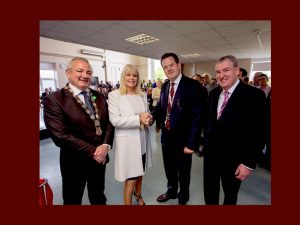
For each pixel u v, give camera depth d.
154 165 2.80
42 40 9.29
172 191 1.92
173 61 1.55
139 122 1.39
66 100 1.23
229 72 1.22
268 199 1.91
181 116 1.61
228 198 1.39
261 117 1.21
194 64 11.40
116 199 2.02
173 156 1.80
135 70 1.47
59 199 2.03
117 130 1.47
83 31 4.12
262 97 1.21
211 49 6.78
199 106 1.54
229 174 1.35
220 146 1.34
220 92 1.39
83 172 1.34
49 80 9.71
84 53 11.25
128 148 1.44
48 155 3.44
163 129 1.81
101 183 1.50
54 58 9.81
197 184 2.24
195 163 2.81
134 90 1.55
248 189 2.10
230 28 4.19
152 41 5.35
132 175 1.46
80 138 1.27
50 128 1.19
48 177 2.56
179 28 4.13
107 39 4.89
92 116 1.30
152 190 2.13
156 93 5.55
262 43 5.77
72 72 1.25
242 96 1.24
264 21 3.77
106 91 8.74
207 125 1.49
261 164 2.72
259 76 3.36
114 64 13.21
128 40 5.11
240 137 1.27
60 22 3.57
